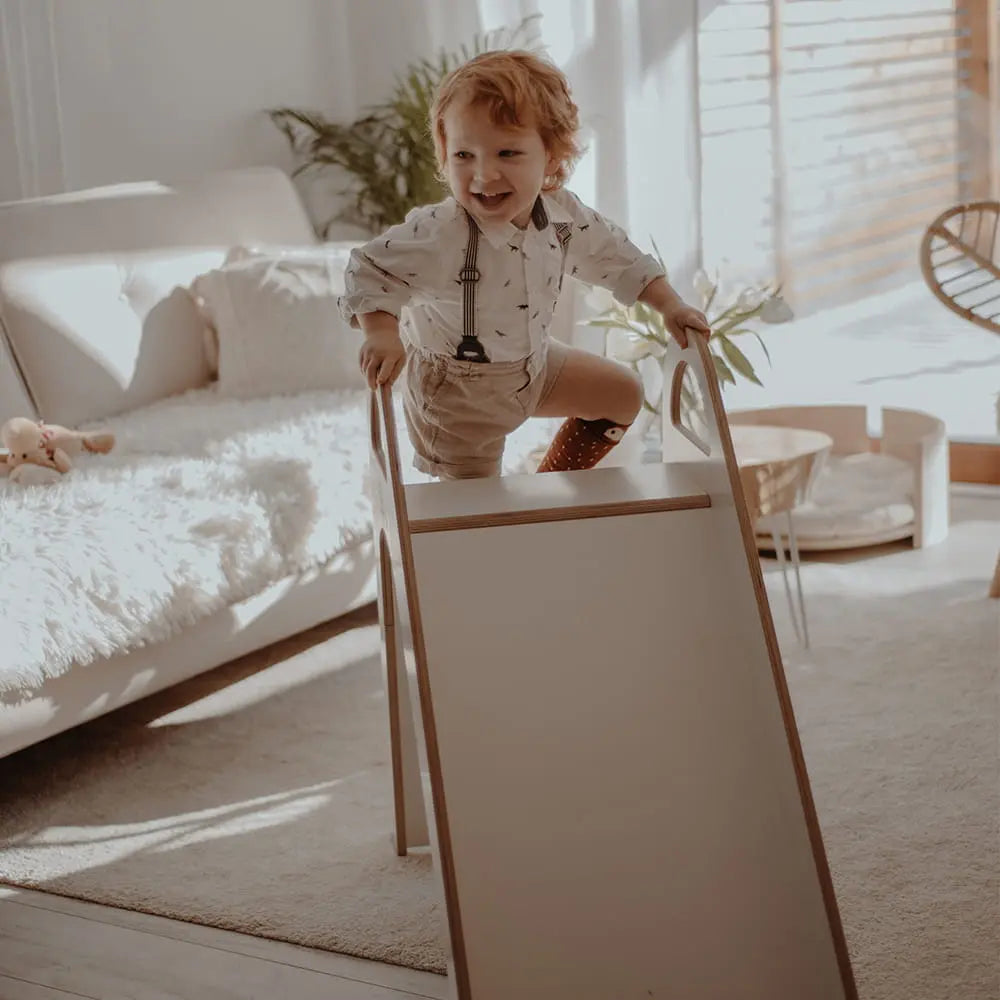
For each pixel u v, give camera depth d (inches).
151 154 143.6
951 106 132.1
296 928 70.0
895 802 78.6
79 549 84.9
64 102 135.7
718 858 55.7
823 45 135.6
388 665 74.4
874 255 138.6
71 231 117.4
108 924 72.0
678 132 138.2
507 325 67.6
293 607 98.2
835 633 104.8
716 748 57.5
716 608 60.0
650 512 62.5
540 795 55.5
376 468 70.4
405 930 69.3
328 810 82.9
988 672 95.7
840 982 53.9
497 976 52.4
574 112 64.7
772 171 139.8
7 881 76.8
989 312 134.9
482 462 74.3
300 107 155.6
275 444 103.7
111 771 90.1
